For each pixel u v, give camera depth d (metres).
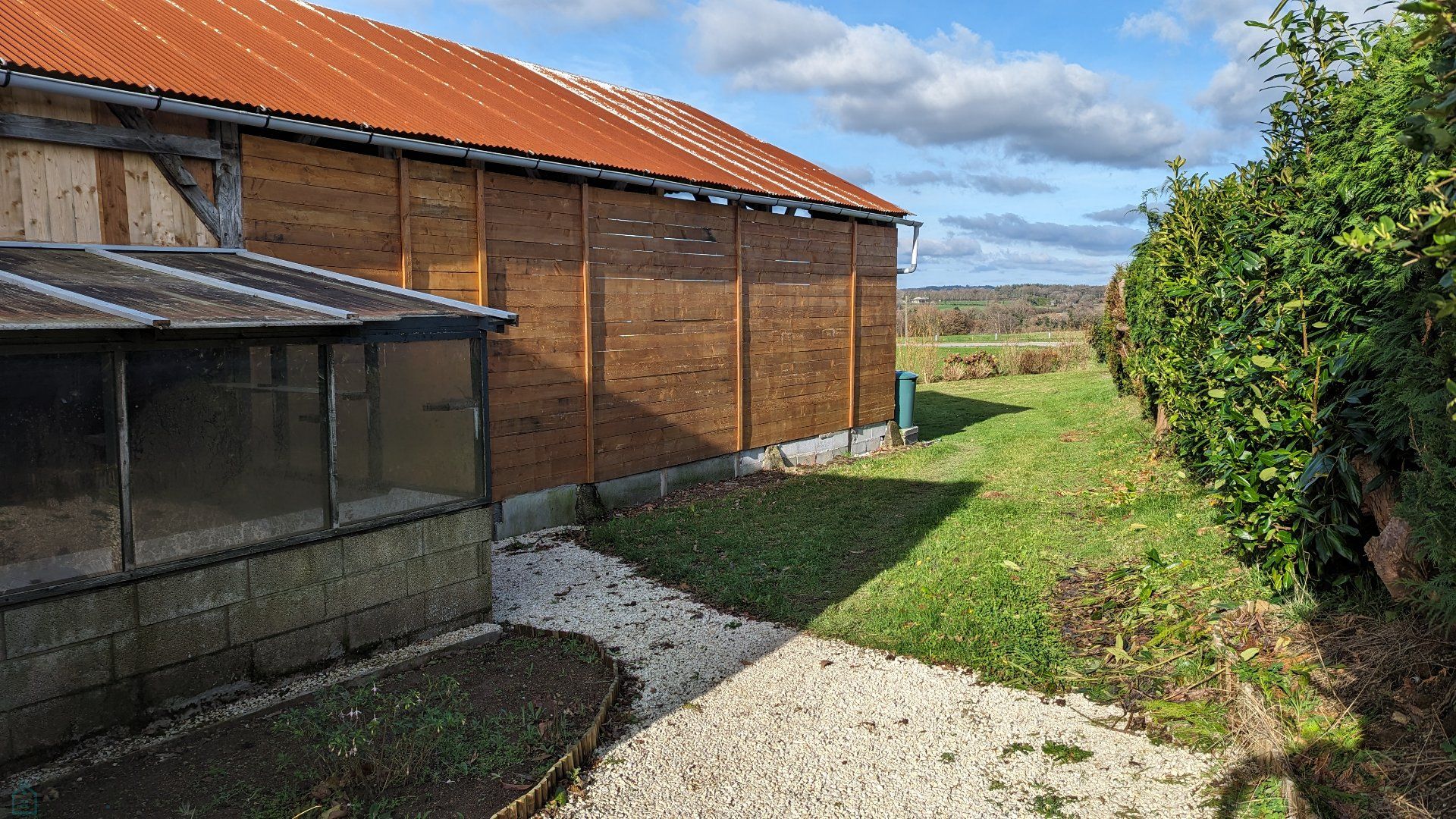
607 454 9.53
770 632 5.84
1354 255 4.38
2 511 3.87
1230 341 5.71
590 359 9.13
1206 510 7.63
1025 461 11.70
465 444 5.94
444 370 5.77
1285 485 5.13
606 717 4.62
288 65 7.52
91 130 5.54
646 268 9.88
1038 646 5.27
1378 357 4.32
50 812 3.66
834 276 13.10
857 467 12.36
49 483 4.00
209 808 3.69
